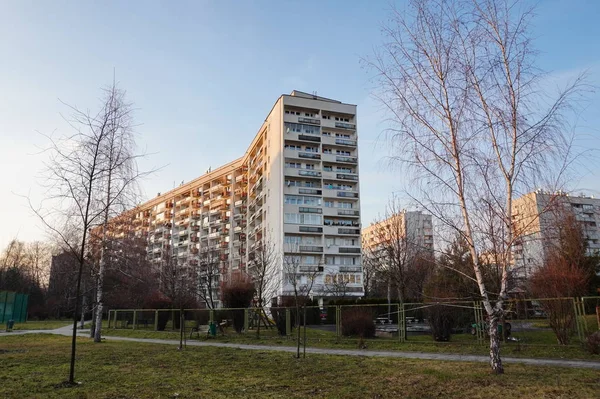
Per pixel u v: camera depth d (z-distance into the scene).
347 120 65.44
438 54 11.69
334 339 20.33
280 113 61.00
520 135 10.95
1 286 61.75
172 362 13.69
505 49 11.16
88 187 12.16
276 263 46.22
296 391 8.93
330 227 58.25
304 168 60.69
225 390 9.04
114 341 22.86
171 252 66.31
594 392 8.36
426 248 13.37
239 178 81.12
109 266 22.00
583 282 20.00
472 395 8.41
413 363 12.85
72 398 8.18
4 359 14.33
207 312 27.83
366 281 65.56
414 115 11.80
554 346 15.38
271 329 26.22
